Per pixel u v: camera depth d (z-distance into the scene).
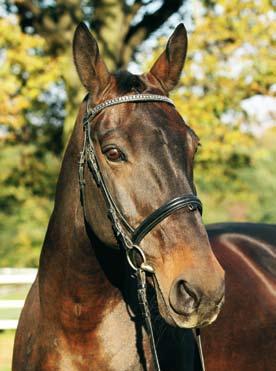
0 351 6.72
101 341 2.60
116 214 2.36
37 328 2.74
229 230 3.64
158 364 2.43
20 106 10.34
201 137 10.95
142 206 2.29
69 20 10.90
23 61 10.16
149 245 2.30
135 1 11.29
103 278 2.58
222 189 12.79
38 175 13.07
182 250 2.22
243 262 3.41
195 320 2.15
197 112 10.70
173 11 11.58
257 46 10.57
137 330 2.63
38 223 12.87
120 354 2.60
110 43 10.70
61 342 2.63
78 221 2.59
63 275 2.62
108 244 2.47
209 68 10.54
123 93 2.46
